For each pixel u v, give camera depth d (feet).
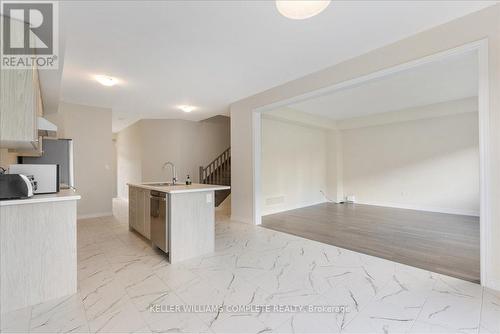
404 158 21.11
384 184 22.38
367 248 10.91
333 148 25.17
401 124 21.27
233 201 16.81
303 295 6.95
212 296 6.89
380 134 22.61
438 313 6.06
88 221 16.61
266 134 19.71
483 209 7.23
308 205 23.30
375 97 16.31
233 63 10.64
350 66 10.25
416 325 5.62
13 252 6.18
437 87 14.30
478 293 6.96
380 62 9.31
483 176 7.17
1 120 5.70
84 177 17.62
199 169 25.20
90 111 17.92
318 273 8.38
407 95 15.89
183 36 8.41
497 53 6.84
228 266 9.00
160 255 10.15
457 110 17.12
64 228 6.89
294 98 12.63
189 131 24.62
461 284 7.51
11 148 8.31
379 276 8.12
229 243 11.71
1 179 6.06
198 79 12.48
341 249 10.79
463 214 18.03
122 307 6.32
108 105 17.83
